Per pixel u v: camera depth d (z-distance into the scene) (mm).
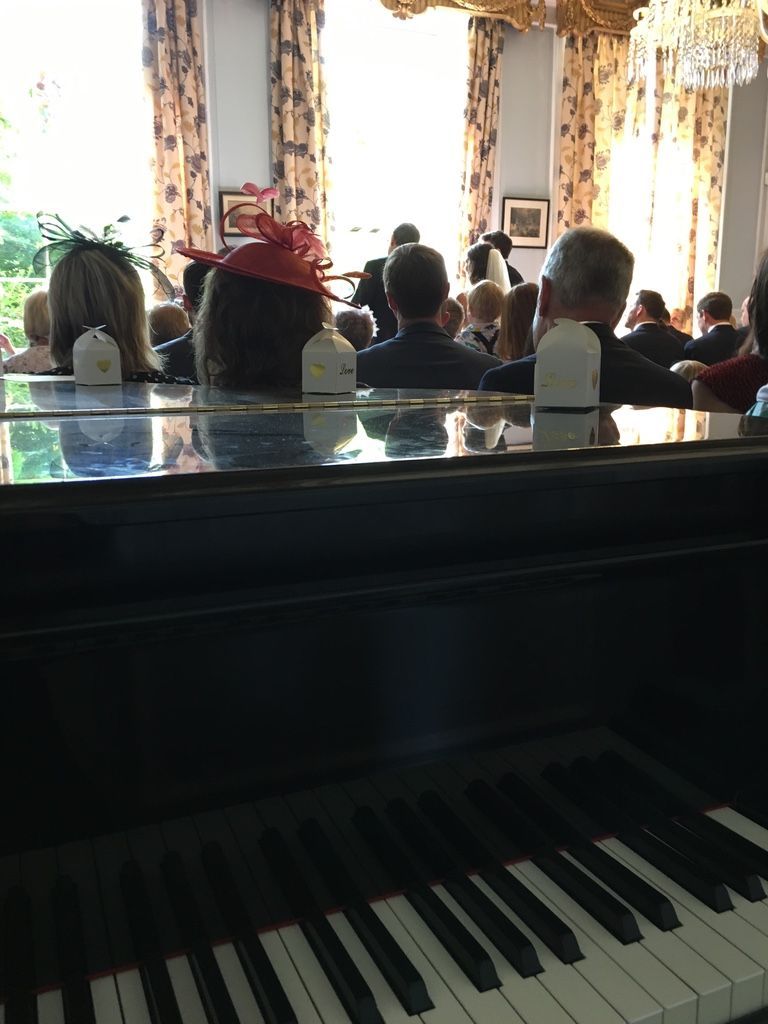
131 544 711
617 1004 676
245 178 7566
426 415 1274
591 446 867
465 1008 673
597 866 829
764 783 1001
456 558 838
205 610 733
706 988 691
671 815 945
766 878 823
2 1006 697
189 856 763
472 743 869
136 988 709
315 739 806
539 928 744
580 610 910
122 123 7270
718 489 962
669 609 954
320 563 782
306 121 7535
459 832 845
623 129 8812
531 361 2182
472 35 8039
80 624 697
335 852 805
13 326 7348
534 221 8695
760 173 9625
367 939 739
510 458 814
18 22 6980
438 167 8547
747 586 998
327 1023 663
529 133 8617
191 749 761
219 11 7273
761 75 9398
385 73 8227
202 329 2037
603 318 2299
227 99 7410
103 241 2418
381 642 824
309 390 1725
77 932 728
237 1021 651
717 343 4852
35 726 711
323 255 2053
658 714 957
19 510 643
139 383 2143
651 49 6133
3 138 7062
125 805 744
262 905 774
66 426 1116
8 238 7203
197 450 856
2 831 713
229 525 742
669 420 1167
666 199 9133
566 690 908
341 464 746
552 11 8359
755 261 9820
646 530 928
